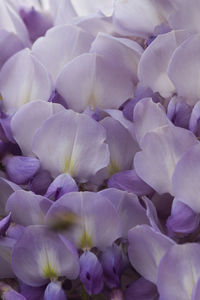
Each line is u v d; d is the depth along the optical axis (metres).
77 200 0.26
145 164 0.26
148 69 0.27
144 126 0.27
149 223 0.26
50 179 0.27
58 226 0.25
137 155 0.26
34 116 0.27
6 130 0.27
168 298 0.25
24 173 0.27
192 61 0.27
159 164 0.26
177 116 0.27
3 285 0.26
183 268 0.25
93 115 0.27
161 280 0.25
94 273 0.25
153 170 0.26
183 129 0.26
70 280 0.26
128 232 0.26
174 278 0.25
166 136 0.26
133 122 0.27
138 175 0.26
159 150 0.26
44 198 0.26
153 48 0.27
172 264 0.25
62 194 0.26
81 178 0.27
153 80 0.27
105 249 0.26
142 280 0.26
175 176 0.26
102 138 0.27
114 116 0.27
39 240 0.26
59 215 0.26
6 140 0.27
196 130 0.27
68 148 0.27
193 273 0.25
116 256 0.26
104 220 0.26
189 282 0.25
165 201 0.27
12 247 0.26
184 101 0.27
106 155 0.27
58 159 0.27
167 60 0.27
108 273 0.26
